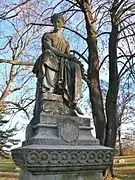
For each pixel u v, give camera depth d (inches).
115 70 689.6
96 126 662.5
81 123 291.9
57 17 327.3
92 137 290.5
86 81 628.7
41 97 295.4
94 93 669.3
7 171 1033.5
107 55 709.9
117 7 652.1
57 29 325.4
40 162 253.1
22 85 753.0
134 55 669.9
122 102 871.7
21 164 269.0
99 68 698.8
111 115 669.9
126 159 1627.7
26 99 743.1
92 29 699.4
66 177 264.5
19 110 738.2
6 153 1159.0
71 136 279.3
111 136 659.4
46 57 301.4
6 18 654.5
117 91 685.3
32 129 288.5
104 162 279.4
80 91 305.7
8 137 1156.5
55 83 302.7
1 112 737.6
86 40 713.6
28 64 679.1
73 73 306.5
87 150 272.2
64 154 262.4
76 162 267.1
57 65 305.0
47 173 258.4
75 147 273.3
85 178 271.7
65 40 328.8
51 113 289.4
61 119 285.9
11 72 733.3
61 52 311.0
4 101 725.9
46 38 317.7
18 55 725.9
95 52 692.7
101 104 668.1
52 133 276.8
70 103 300.5
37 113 297.3
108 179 602.9
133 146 1868.8
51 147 262.1
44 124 278.5
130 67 673.6
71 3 714.2
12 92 745.6
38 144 265.3
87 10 700.0
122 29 673.6
